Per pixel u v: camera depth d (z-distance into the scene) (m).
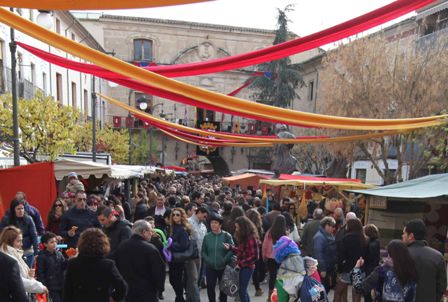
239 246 5.59
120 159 23.58
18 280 3.18
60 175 8.49
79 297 3.37
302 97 35.62
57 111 11.17
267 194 12.99
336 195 11.30
